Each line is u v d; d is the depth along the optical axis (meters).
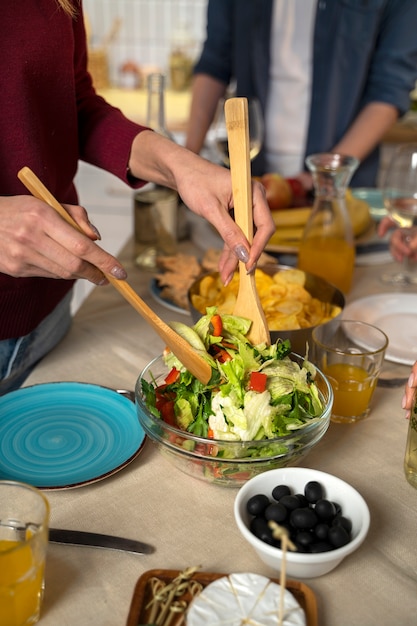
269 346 0.95
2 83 1.03
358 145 2.06
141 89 3.38
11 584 0.63
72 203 1.30
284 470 0.79
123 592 0.72
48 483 0.85
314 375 0.94
